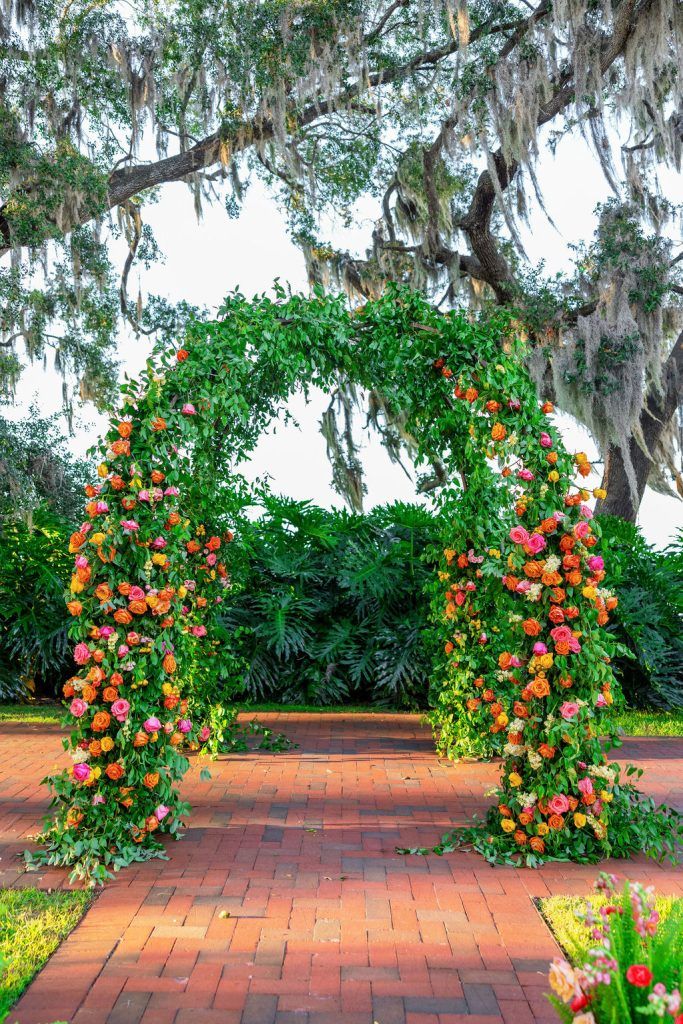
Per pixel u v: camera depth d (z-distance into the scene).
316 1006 2.85
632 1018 2.01
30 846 4.52
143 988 2.95
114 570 4.53
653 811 4.57
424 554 7.02
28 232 10.48
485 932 3.47
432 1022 2.75
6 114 10.59
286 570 9.75
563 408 12.18
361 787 5.87
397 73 13.20
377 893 3.89
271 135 13.11
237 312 5.03
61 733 7.83
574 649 4.46
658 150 13.29
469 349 5.19
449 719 6.78
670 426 14.61
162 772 4.46
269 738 7.24
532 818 4.50
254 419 6.20
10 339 11.45
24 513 10.03
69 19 12.00
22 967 3.07
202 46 11.95
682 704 9.39
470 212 13.45
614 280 12.52
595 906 3.67
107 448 4.67
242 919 3.57
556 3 11.10
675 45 11.81
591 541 4.61
